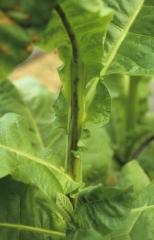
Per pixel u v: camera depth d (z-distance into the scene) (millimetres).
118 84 1673
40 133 1405
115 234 886
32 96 1472
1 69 552
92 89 801
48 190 771
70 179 850
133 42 888
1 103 1424
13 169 820
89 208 760
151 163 1563
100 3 563
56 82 3041
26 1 518
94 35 663
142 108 1700
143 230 882
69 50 715
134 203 947
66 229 865
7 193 888
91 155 1338
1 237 888
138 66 873
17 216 896
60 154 917
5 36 531
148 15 894
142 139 1658
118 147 1658
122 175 1259
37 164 766
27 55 547
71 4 566
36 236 907
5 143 860
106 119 798
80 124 804
